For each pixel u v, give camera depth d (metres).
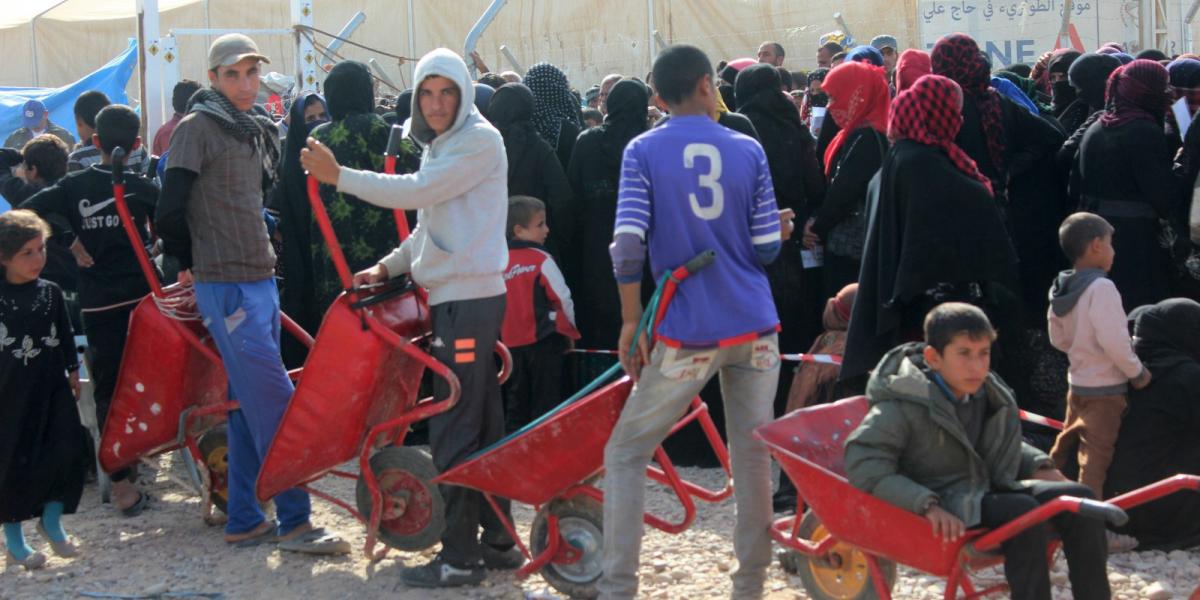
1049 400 6.56
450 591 5.06
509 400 7.03
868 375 5.83
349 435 5.16
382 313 5.12
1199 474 5.25
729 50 14.93
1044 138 6.86
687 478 6.77
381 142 6.91
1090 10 12.68
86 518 6.40
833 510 4.06
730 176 4.25
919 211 5.44
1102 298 5.24
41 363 5.62
